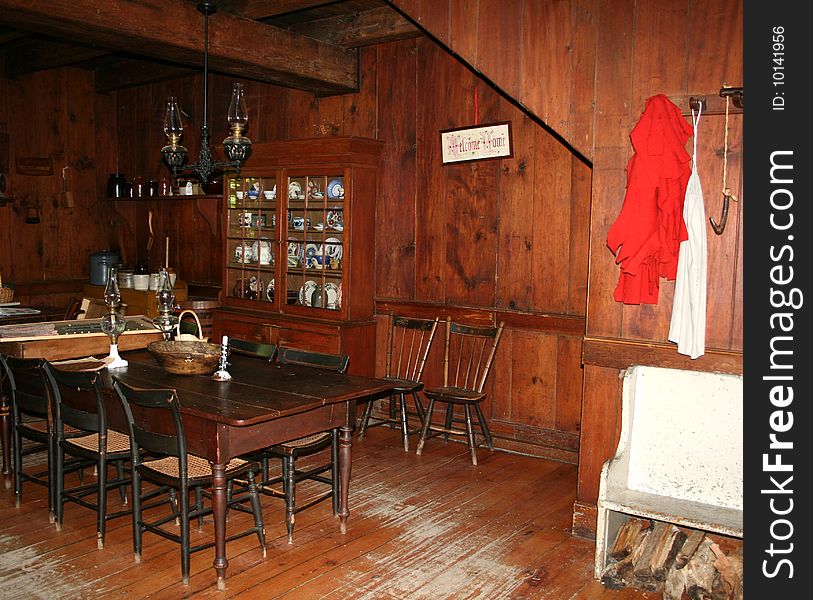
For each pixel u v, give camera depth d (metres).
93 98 6.78
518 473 4.29
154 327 4.05
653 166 2.94
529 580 2.96
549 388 4.57
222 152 5.68
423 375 5.11
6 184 6.24
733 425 3.04
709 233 3.06
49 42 5.80
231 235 5.75
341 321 5.05
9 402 3.86
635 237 2.99
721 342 3.07
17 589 2.78
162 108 6.59
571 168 4.39
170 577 2.90
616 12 3.22
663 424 3.18
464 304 4.90
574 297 4.45
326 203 5.14
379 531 3.40
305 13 4.98
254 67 4.65
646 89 3.18
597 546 2.97
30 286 6.39
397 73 5.10
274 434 2.95
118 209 6.84
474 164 4.79
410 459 4.51
